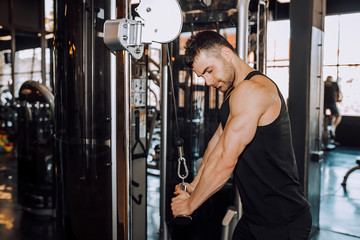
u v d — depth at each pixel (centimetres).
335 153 697
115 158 143
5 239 282
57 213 214
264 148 119
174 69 222
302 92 278
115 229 143
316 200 306
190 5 214
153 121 366
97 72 179
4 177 485
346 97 782
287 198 124
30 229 303
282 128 118
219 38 124
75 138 192
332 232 306
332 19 778
